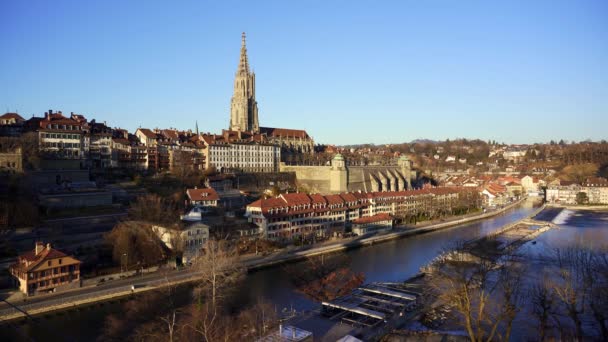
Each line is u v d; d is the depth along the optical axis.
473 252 149.12
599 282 113.06
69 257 110.75
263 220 162.75
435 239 189.12
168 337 85.31
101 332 90.25
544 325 82.56
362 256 157.12
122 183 188.25
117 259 124.88
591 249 160.12
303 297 113.38
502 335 87.19
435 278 122.75
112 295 108.19
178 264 133.88
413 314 100.06
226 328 85.69
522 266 136.38
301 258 148.50
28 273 103.38
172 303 105.00
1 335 88.81
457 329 92.00
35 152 174.00
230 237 151.88
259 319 94.31
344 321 93.31
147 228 137.12
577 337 81.50
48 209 144.12
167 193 184.88
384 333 88.31
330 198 199.50
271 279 127.12
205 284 111.69
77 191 158.12
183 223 145.50
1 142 170.00
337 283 123.31
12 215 129.88
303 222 179.50
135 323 93.38
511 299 105.19
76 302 102.94
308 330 88.19
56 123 190.12
